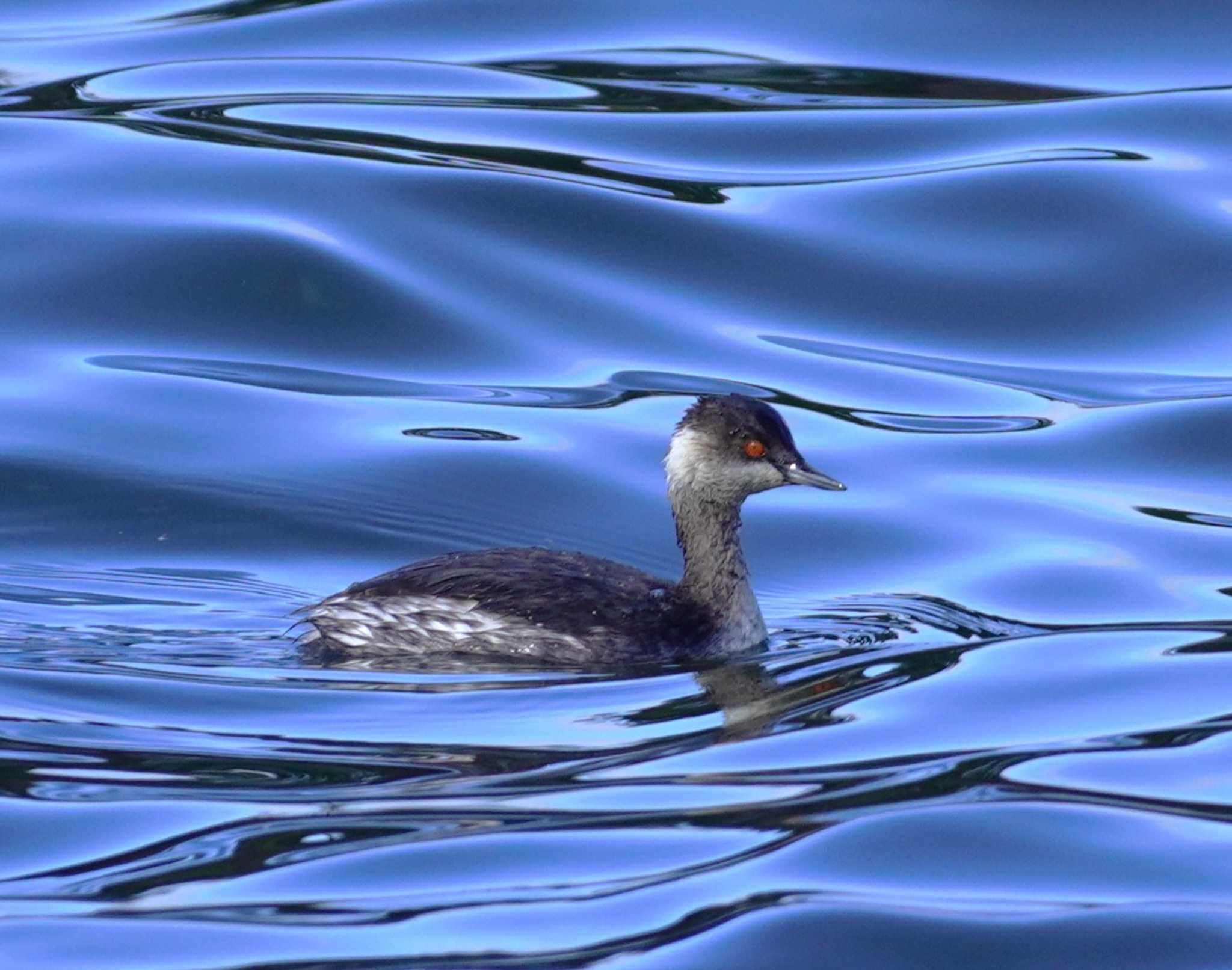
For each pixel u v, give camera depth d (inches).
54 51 989.2
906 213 836.6
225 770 463.8
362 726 495.2
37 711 497.4
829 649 569.6
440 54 978.7
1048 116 901.8
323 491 672.4
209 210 816.3
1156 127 887.7
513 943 377.1
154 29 1021.8
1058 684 529.3
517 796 449.4
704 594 575.2
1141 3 991.6
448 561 578.6
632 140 888.9
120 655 543.5
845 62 959.0
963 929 386.3
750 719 505.0
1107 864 415.8
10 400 714.2
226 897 397.7
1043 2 994.7
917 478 693.3
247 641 562.6
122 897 396.8
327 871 408.8
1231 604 596.1
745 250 818.8
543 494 679.7
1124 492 684.1
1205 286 797.9
